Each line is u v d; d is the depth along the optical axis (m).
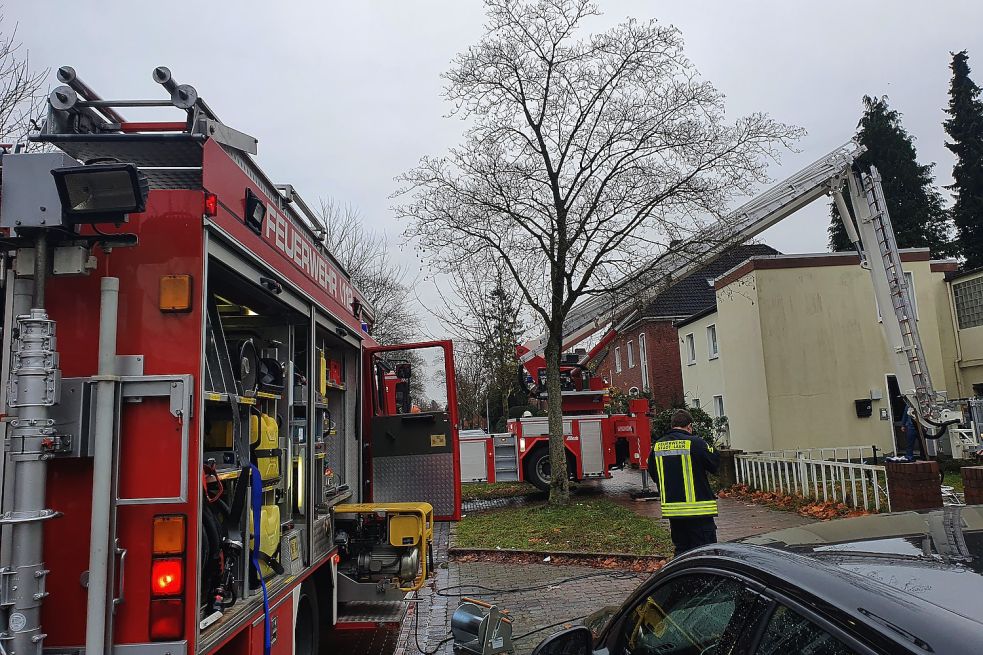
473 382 31.28
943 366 19.17
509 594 7.36
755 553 1.97
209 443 3.42
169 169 3.30
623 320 16.03
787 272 17.83
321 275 4.97
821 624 1.51
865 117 36.84
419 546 5.80
